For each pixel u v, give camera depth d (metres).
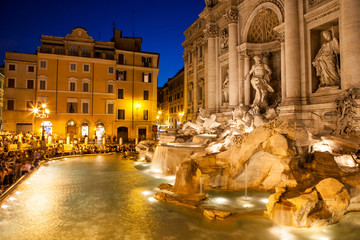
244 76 27.05
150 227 9.60
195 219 10.31
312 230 9.23
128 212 11.18
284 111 19.58
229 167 14.84
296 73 19.55
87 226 9.72
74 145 36.12
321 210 9.62
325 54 18.25
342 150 13.56
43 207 11.87
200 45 39.09
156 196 13.08
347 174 11.39
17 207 11.86
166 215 10.79
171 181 17.27
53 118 46.56
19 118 45.41
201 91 39.41
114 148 36.19
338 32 17.86
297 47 19.67
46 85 46.28
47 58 46.50
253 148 13.95
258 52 26.94
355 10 15.46
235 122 21.41
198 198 12.65
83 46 50.34
